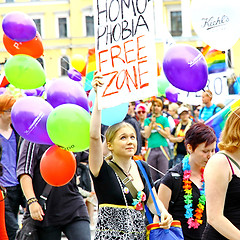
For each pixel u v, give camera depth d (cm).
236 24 1298
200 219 1168
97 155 1073
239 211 954
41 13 9956
